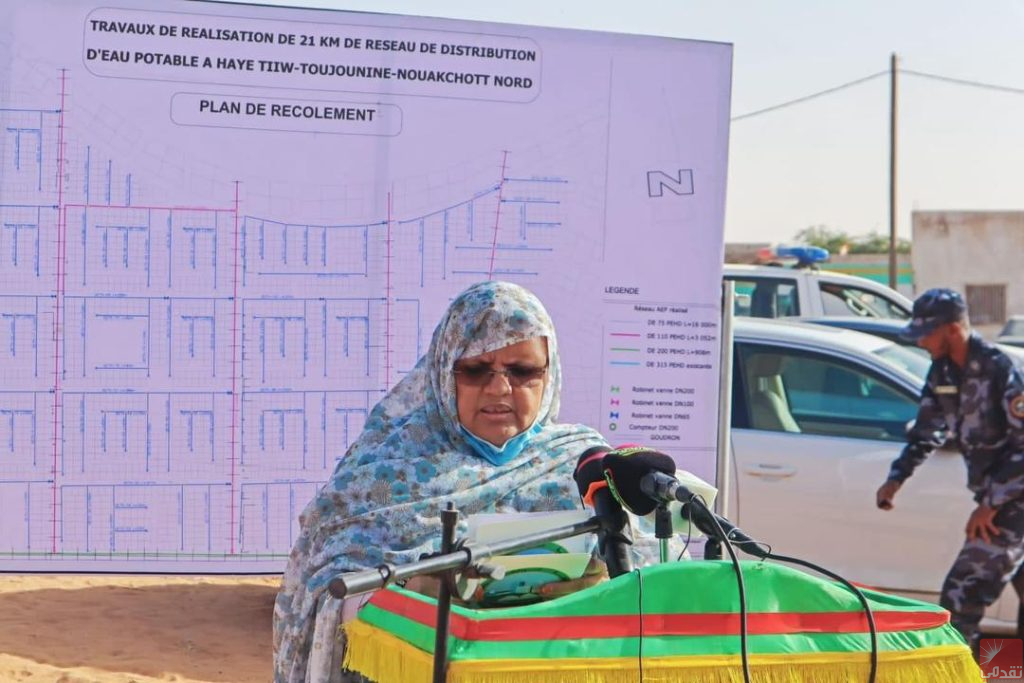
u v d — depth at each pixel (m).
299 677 2.92
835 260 45.56
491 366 3.04
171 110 4.45
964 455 6.61
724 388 4.83
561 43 4.64
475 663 2.05
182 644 6.99
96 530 4.49
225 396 4.53
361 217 4.56
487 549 2.09
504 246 4.64
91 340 4.46
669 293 4.77
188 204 4.47
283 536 4.57
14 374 4.43
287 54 4.49
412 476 3.00
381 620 2.29
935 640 2.25
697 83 4.75
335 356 4.58
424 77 4.57
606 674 2.08
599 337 4.72
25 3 4.37
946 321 6.59
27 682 5.99
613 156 4.70
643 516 2.43
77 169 4.41
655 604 2.13
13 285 4.41
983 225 44.97
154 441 4.51
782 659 2.15
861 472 7.18
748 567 2.18
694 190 4.76
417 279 4.60
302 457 4.58
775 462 7.24
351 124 4.54
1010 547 6.48
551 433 3.17
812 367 7.62
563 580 2.51
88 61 4.40
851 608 2.22
